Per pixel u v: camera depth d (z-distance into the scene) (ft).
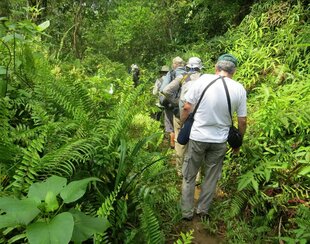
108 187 8.61
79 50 33.68
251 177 9.96
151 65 39.96
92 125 9.23
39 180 7.19
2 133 7.52
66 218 4.48
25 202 4.72
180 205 10.21
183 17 40.45
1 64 10.56
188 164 10.02
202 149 9.77
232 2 31.48
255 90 17.35
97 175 8.25
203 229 9.79
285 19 21.50
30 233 4.26
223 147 9.88
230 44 24.88
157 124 15.28
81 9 36.32
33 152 6.86
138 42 44.83
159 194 9.51
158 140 14.34
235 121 13.05
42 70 9.67
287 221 9.44
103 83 14.05
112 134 8.61
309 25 19.16
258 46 20.86
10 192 6.47
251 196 10.41
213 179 10.12
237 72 18.93
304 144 11.44
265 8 23.72
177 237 9.27
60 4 34.99
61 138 8.36
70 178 7.75
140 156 9.31
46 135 7.89
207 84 9.62
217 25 33.94
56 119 9.66
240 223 9.67
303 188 9.74
